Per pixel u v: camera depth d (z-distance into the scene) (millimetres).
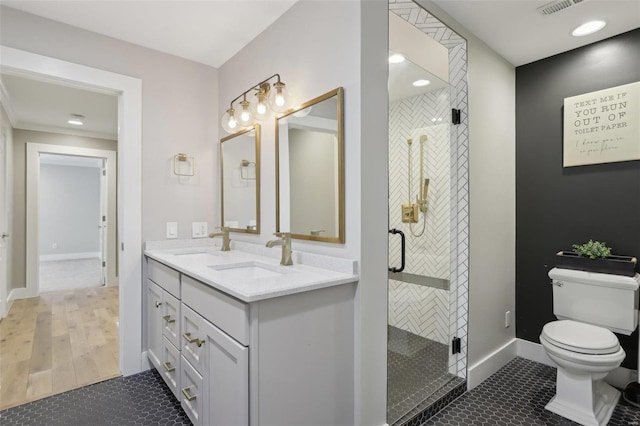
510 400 1964
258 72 2139
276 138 1960
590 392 1754
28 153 4203
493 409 1875
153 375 2217
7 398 1942
